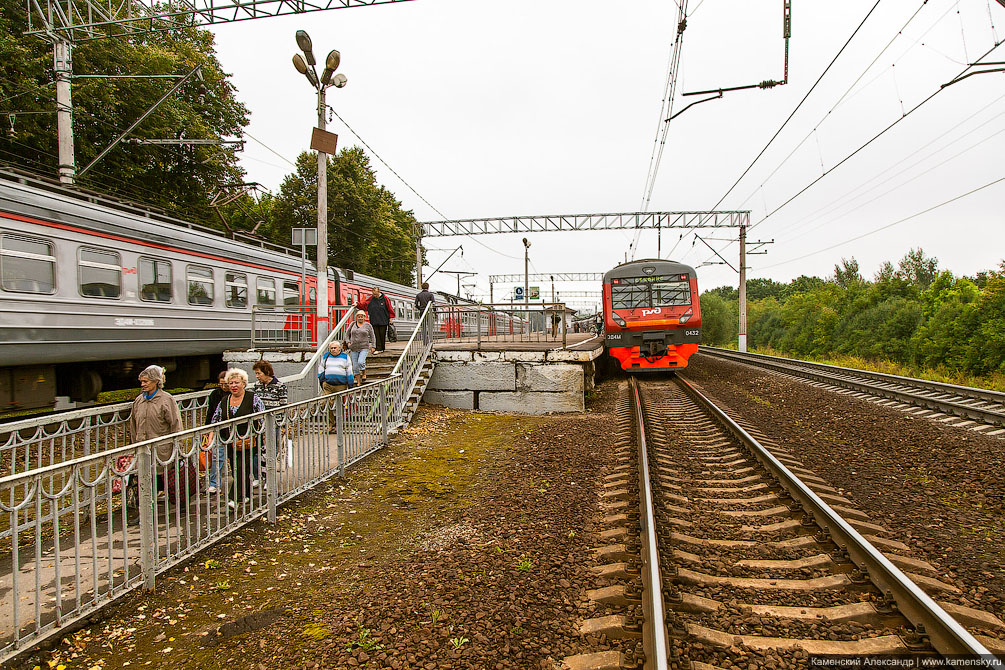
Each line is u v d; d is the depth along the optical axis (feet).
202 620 11.86
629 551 14.12
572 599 12.15
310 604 12.48
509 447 27.96
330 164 112.16
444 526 17.33
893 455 24.44
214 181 83.71
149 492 13.12
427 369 39.40
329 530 17.21
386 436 28.40
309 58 36.01
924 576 12.88
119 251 34.24
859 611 11.30
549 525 16.70
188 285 39.78
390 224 126.41
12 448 15.96
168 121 66.64
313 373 31.91
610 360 67.36
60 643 10.87
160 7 38.70
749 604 11.72
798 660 9.89
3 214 27.63
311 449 21.16
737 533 15.71
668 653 9.68
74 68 55.93
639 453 22.88
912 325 96.99
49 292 29.91
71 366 34.06
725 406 40.04
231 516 17.79
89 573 13.82
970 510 17.84
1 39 49.52
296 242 39.40
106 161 64.34
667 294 53.67
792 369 63.82
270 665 10.13
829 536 14.74
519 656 10.13
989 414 31.42
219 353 43.32
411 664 9.95
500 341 56.24
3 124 52.37
